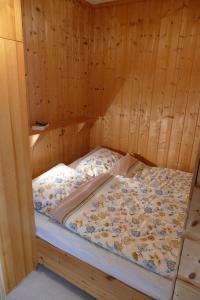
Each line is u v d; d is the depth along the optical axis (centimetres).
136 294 130
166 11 226
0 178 132
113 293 141
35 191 187
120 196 195
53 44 217
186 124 251
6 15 114
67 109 259
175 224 162
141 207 181
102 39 265
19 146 140
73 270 155
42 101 220
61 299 158
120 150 299
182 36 227
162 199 195
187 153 260
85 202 178
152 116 266
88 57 274
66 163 272
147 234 151
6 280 154
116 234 150
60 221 161
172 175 246
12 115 130
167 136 265
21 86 132
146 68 253
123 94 274
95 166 253
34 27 193
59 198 183
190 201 82
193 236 85
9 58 121
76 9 236
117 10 248
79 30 247
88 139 311
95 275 145
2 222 140
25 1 180
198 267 89
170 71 242
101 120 298
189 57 230
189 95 241
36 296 160
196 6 213
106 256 140
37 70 206
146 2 231
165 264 128
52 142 241
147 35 241
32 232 166
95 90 288
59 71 233
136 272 129
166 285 121
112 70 271
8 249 149
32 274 176
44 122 221
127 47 255
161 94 254
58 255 160
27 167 150
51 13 207
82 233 152
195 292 92
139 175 247
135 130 281
